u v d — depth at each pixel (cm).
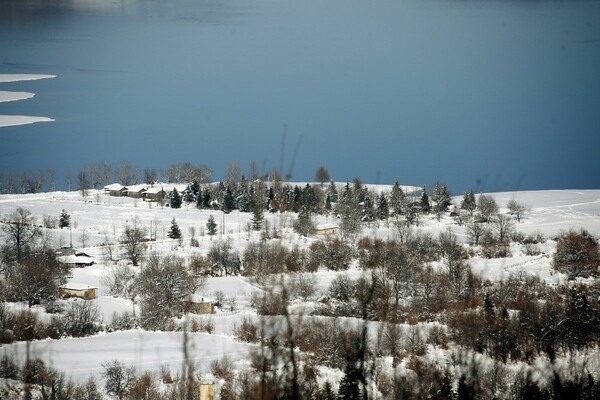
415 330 10212
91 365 13650
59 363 13862
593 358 8188
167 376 11606
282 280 5756
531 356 8281
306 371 6900
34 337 15725
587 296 13975
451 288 12269
